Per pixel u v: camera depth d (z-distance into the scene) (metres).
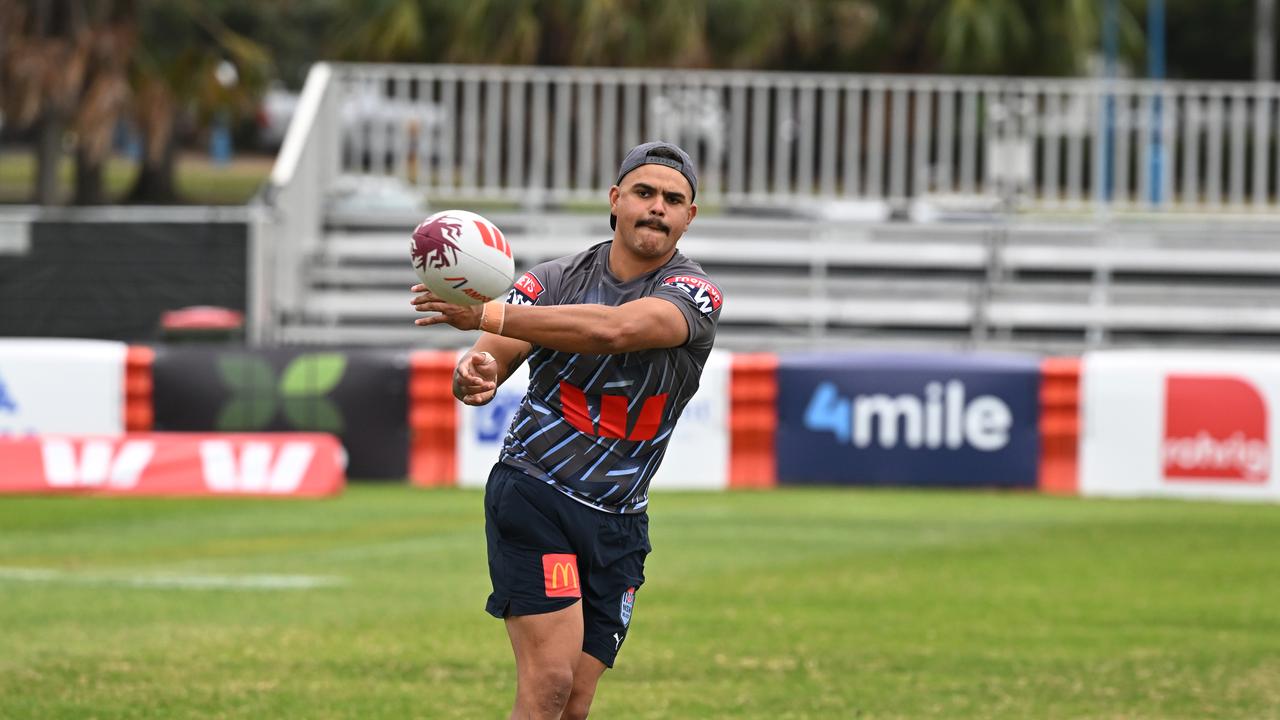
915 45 120.88
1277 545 42.50
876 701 26.16
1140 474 52.34
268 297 66.19
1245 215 72.50
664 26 108.94
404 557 39.94
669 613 33.31
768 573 38.09
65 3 111.88
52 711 24.98
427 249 16.88
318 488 50.78
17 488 51.12
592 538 18.50
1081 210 73.75
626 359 18.19
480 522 45.66
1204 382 52.09
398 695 26.27
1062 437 52.75
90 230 65.38
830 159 74.31
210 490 51.03
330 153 74.56
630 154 18.55
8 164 175.62
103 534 43.53
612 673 28.03
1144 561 40.03
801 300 68.44
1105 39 143.00
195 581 36.66
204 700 25.81
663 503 49.97
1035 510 48.81
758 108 74.06
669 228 18.25
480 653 29.45
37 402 53.62
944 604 34.47
